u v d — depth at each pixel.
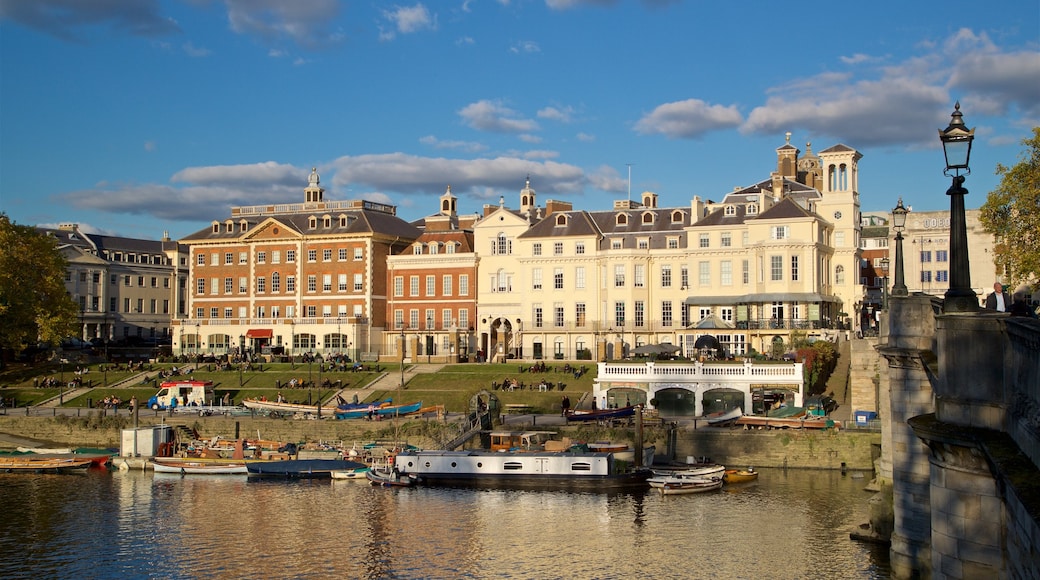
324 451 80.69
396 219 142.62
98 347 138.62
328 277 133.12
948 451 23.33
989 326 22.31
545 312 121.00
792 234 107.56
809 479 69.88
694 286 114.19
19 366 118.50
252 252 138.75
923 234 134.38
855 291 115.19
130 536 56.47
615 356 114.38
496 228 124.94
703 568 48.16
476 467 70.75
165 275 167.62
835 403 86.25
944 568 23.98
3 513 62.38
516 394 96.62
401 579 47.91
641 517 59.16
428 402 97.44
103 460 80.06
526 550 52.44
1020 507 17.98
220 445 82.44
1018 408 19.69
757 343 106.19
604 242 120.12
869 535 52.34
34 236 119.38
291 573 49.09
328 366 113.44
